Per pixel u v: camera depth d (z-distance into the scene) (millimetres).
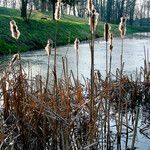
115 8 139875
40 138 7277
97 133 7441
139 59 32531
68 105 6977
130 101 13125
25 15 59062
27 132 7188
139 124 10852
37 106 7336
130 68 25859
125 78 14219
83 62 30219
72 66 27141
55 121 6934
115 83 13258
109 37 7656
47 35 52969
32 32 50094
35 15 79812
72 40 59531
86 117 7957
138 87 13984
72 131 7160
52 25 59906
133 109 12828
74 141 7418
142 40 65812
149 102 13633
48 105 7145
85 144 7273
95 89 8250
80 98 8258
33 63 28672
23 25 51312
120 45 51375
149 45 52094
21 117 7152
